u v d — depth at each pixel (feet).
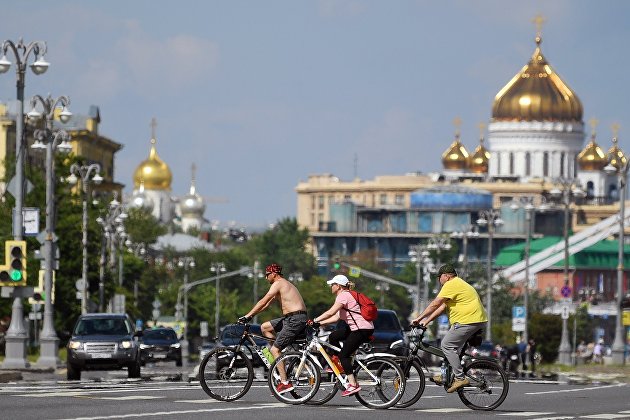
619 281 513.86
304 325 186.29
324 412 173.99
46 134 397.80
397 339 310.04
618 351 505.25
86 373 359.46
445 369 184.55
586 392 250.57
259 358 193.88
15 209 350.64
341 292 184.96
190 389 220.84
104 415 164.86
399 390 183.11
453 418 170.71
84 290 508.53
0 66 340.59
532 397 227.81
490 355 423.23
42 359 381.19
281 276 188.34
